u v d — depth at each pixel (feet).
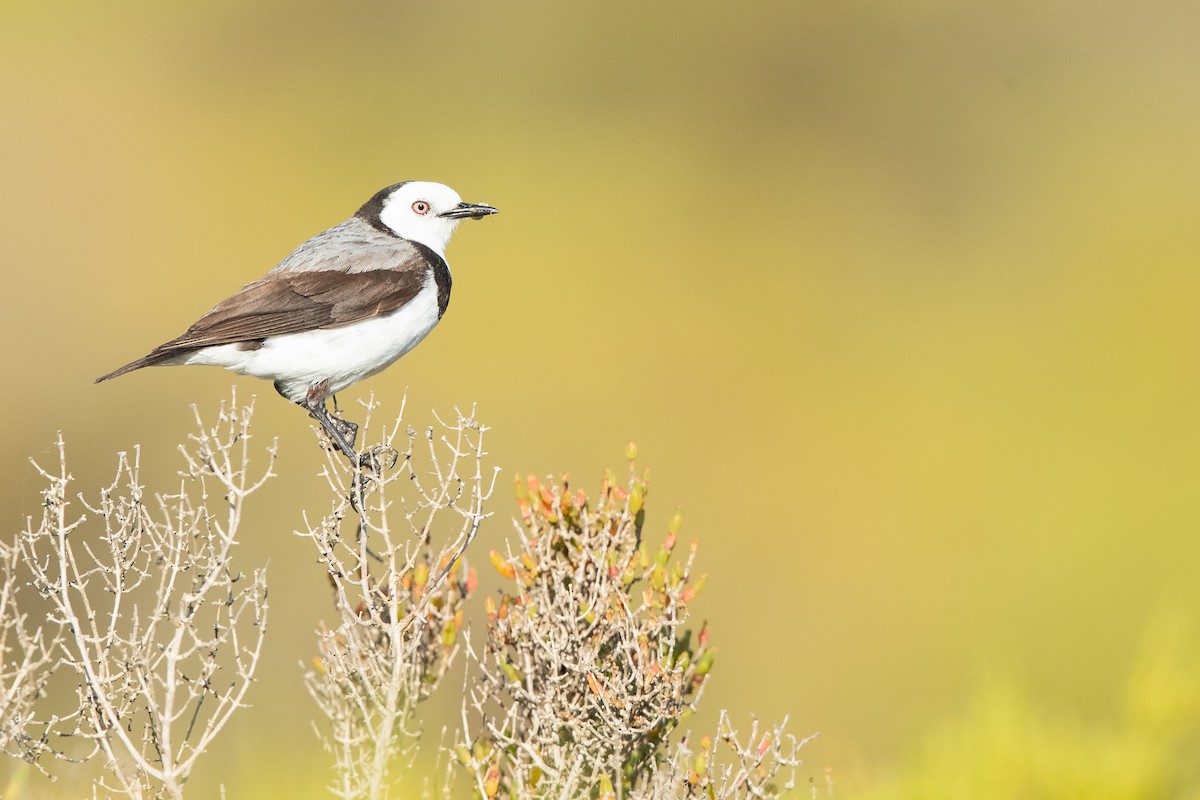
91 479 69.87
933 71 99.81
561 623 19.98
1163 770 20.52
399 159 91.97
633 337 83.10
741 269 89.30
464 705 19.88
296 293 26.94
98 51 91.04
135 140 88.58
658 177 93.15
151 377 70.74
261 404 67.87
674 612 20.06
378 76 94.94
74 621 18.70
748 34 98.84
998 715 21.02
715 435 78.28
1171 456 75.00
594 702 19.53
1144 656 20.90
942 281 90.89
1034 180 96.43
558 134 94.94
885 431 78.54
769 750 19.45
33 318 80.12
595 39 97.45
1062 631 65.92
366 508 20.49
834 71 98.07
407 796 21.25
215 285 84.99
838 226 93.76
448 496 20.10
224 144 90.22
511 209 89.97
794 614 69.15
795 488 76.33
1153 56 99.96
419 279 27.91
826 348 84.74
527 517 20.77
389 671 20.66
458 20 96.37
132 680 18.93
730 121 97.14
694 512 73.97
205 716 26.27
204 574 19.29
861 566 70.49
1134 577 69.72
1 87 88.02
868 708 59.36
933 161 98.48
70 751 22.94
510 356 80.33
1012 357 83.30
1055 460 75.87
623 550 20.54
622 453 76.43
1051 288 89.71
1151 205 93.50
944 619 68.44
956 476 76.23
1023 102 98.27
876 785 21.75
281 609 52.75
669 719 20.06
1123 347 84.89
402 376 75.61
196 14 92.94
